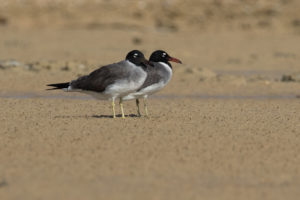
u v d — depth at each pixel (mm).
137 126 14125
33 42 44469
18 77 25703
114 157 11523
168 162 11250
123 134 13266
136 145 12359
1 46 41531
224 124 14672
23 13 58344
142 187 9805
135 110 17578
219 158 11570
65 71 27984
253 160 11484
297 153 12023
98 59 34656
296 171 10852
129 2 62188
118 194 9445
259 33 52344
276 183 10156
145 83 14828
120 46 42844
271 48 43125
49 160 11328
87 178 10258
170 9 59906
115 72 14461
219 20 57188
